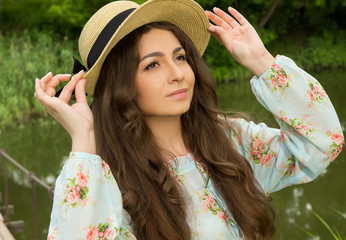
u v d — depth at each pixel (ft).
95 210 3.78
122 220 4.11
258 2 43.65
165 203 4.19
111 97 4.21
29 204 16.39
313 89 4.42
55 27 41.01
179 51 4.19
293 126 4.41
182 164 4.45
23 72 28.55
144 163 4.21
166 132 4.46
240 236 4.43
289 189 15.74
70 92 4.16
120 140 4.24
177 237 4.08
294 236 12.42
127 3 4.26
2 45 33.55
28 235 14.05
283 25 45.70
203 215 4.27
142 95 4.12
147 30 4.11
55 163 20.36
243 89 33.37
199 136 4.58
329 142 4.40
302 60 42.06
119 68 4.13
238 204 4.44
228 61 38.47
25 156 21.31
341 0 46.98
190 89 4.22
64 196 3.74
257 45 4.51
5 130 25.64
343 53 43.96
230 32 4.65
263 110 5.95
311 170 4.55
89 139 3.94
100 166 3.90
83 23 6.23
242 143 4.87
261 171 4.86
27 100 27.68
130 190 4.13
